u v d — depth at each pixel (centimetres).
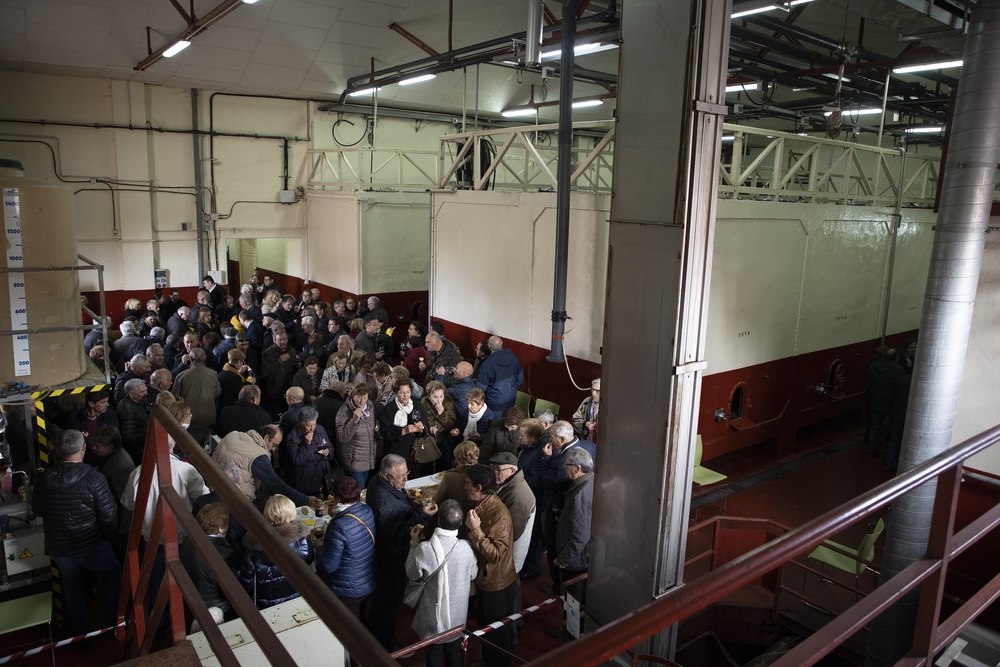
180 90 1384
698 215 399
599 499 474
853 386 1074
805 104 1427
